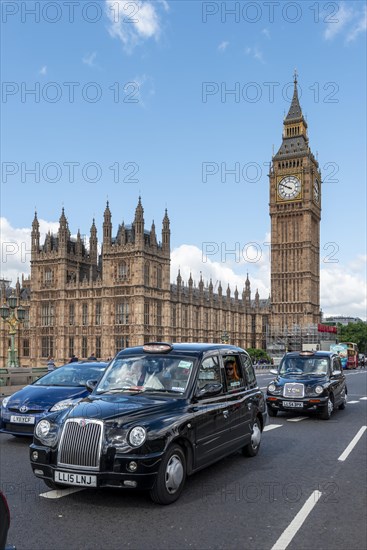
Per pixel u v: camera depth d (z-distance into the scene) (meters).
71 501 9.38
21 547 7.32
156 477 8.96
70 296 107.31
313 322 143.75
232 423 11.91
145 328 100.75
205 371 11.29
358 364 102.31
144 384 10.81
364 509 9.19
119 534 7.82
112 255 102.75
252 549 7.35
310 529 8.18
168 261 107.94
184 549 7.31
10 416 15.30
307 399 20.47
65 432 9.22
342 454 13.87
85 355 104.56
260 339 148.38
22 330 115.88
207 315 126.31
